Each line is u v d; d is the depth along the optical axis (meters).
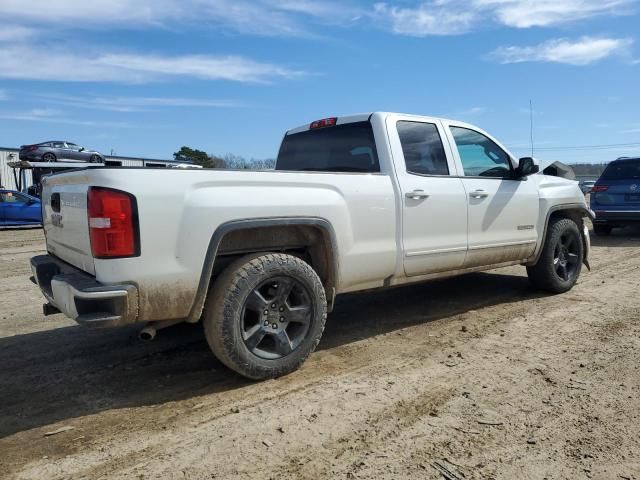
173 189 3.31
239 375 3.91
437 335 4.78
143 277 3.21
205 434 3.02
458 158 5.19
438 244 4.84
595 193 12.00
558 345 4.41
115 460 2.76
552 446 2.81
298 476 2.58
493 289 6.62
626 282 6.86
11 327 5.47
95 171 3.18
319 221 3.93
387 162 4.57
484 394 3.47
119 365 4.22
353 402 3.39
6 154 34.66
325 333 4.94
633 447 2.79
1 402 3.56
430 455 2.75
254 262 3.62
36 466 2.73
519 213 5.67
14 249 12.65
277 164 5.81
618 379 3.66
